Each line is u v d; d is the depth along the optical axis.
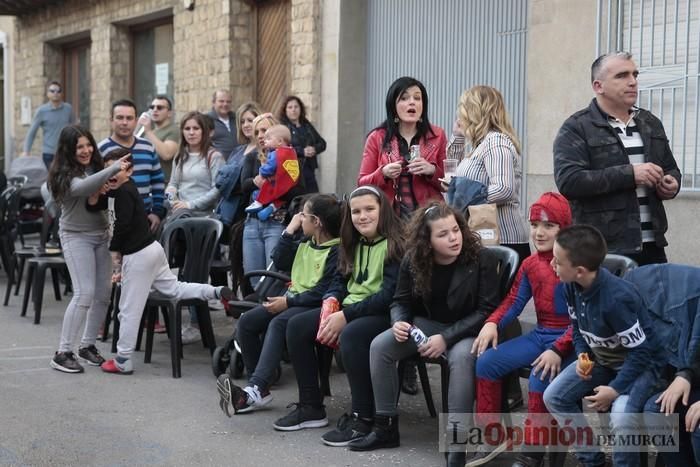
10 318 8.52
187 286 6.53
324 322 5.10
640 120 4.96
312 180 9.74
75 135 6.43
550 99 7.91
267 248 6.95
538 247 4.58
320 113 10.79
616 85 4.84
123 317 6.49
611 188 4.75
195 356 7.09
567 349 4.36
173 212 7.93
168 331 7.56
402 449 4.95
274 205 6.95
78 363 6.57
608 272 4.07
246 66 12.25
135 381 6.33
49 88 14.62
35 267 8.67
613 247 4.83
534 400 4.38
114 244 6.43
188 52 13.17
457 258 4.75
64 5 16.86
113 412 5.61
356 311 5.09
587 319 4.09
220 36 12.27
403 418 5.52
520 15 8.65
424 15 9.79
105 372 6.55
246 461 4.77
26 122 18.70
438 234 4.68
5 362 6.84
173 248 7.34
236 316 6.15
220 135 10.12
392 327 4.84
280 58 11.79
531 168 8.10
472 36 9.21
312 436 5.17
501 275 4.83
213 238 7.19
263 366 5.51
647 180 4.71
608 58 4.87
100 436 5.16
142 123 9.09
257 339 5.77
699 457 3.80
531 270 4.59
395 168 5.77
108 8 15.37
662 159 4.96
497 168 5.38
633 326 3.94
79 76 17.50
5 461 4.75
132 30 15.53
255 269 6.98
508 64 8.80
